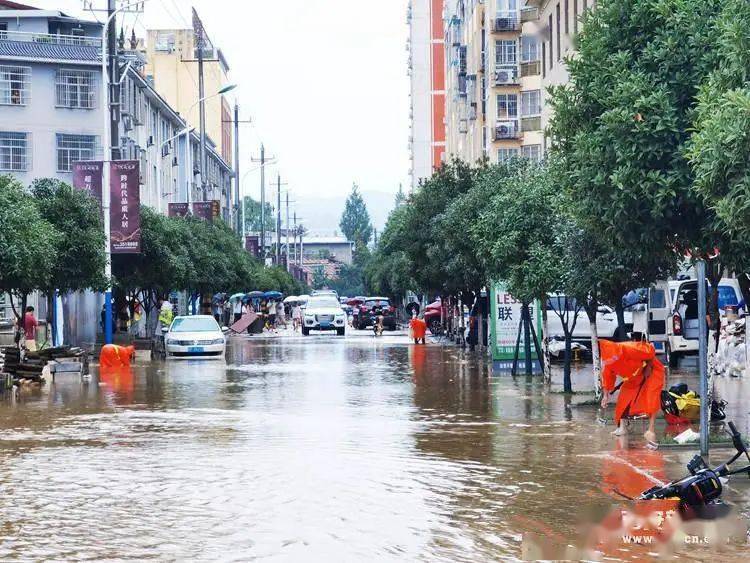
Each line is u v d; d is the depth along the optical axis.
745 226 13.80
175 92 124.38
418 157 150.75
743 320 35.25
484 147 88.31
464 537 11.99
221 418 24.30
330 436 20.97
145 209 56.66
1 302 60.16
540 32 55.69
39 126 67.50
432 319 84.81
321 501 14.17
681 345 37.28
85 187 46.62
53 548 11.56
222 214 138.62
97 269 44.56
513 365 37.03
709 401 22.33
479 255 33.72
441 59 140.38
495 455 18.31
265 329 98.75
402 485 15.38
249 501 14.19
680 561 10.84
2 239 34.34
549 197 29.23
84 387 33.38
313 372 39.91
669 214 17.05
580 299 25.86
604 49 18.42
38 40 70.69
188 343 49.84
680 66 17.45
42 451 19.12
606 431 21.48
